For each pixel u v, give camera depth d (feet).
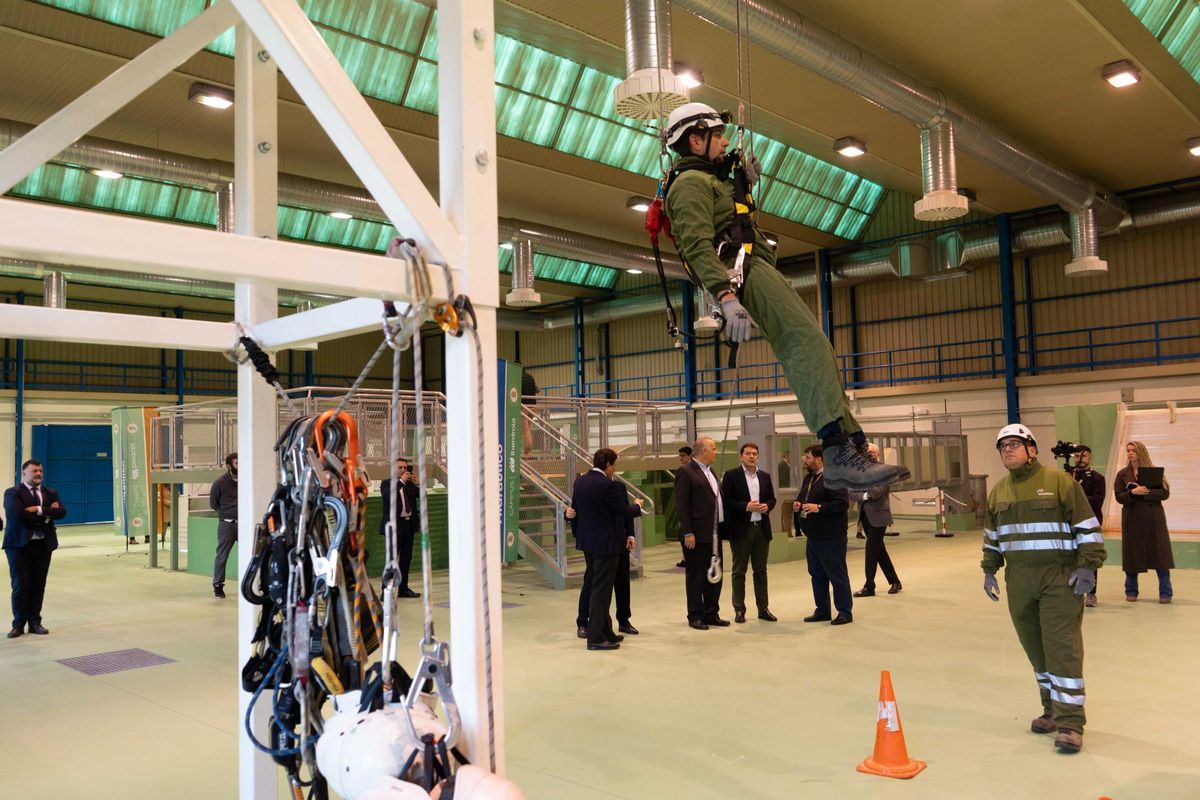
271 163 9.00
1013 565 15.28
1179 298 62.75
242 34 8.93
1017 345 65.72
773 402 77.20
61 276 60.70
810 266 76.79
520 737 15.81
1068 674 14.57
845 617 26.35
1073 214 57.16
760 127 50.55
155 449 48.75
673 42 38.55
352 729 5.77
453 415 6.15
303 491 6.60
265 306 8.62
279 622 7.09
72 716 18.02
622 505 23.82
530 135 51.62
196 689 20.18
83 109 8.08
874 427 72.84
